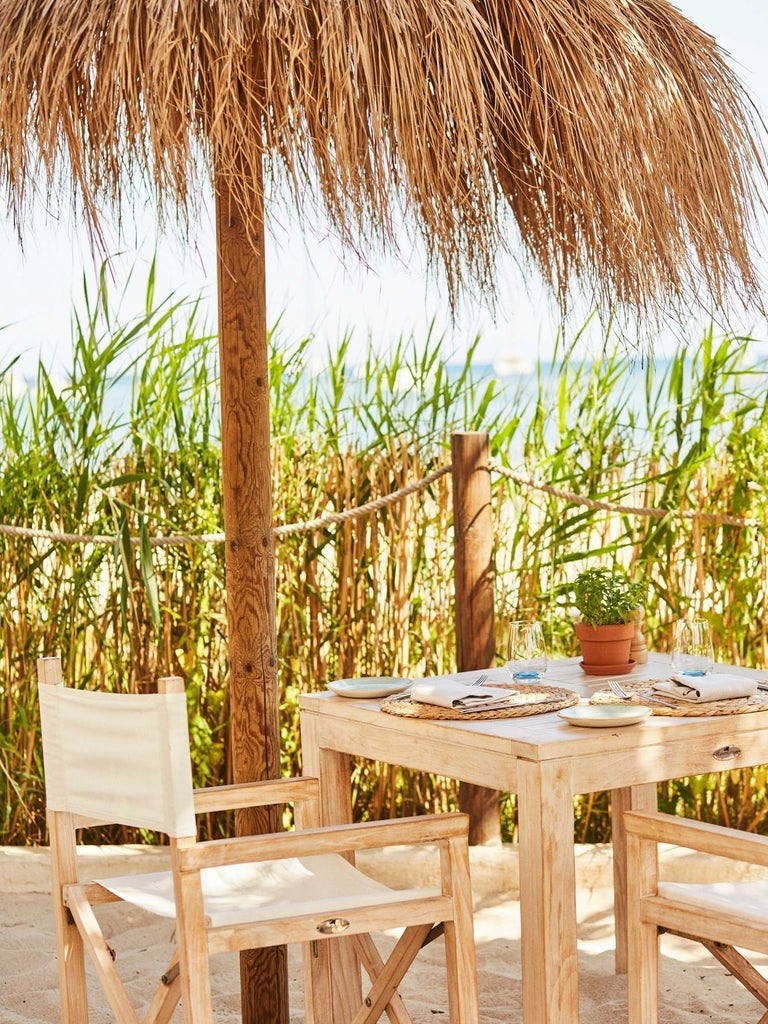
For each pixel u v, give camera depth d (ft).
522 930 7.48
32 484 14.28
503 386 14.34
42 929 12.17
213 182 7.20
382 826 7.23
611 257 8.36
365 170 7.02
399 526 14.12
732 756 8.09
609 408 14.34
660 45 8.28
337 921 7.06
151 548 13.83
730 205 8.34
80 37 7.19
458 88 7.13
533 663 9.06
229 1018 9.99
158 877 8.21
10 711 14.26
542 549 14.24
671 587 14.33
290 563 14.24
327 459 14.38
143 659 14.24
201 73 7.22
